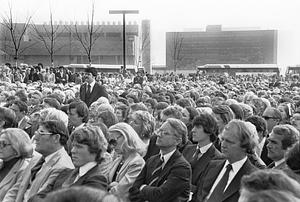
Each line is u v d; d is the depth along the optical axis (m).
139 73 49.34
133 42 82.81
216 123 7.08
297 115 9.13
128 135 6.80
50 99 11.72
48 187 6.06
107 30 82.94
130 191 6.34
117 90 22.45
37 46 77.38
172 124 6.36
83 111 9.36
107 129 7.44
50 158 6.38
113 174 6.88
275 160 6.18
